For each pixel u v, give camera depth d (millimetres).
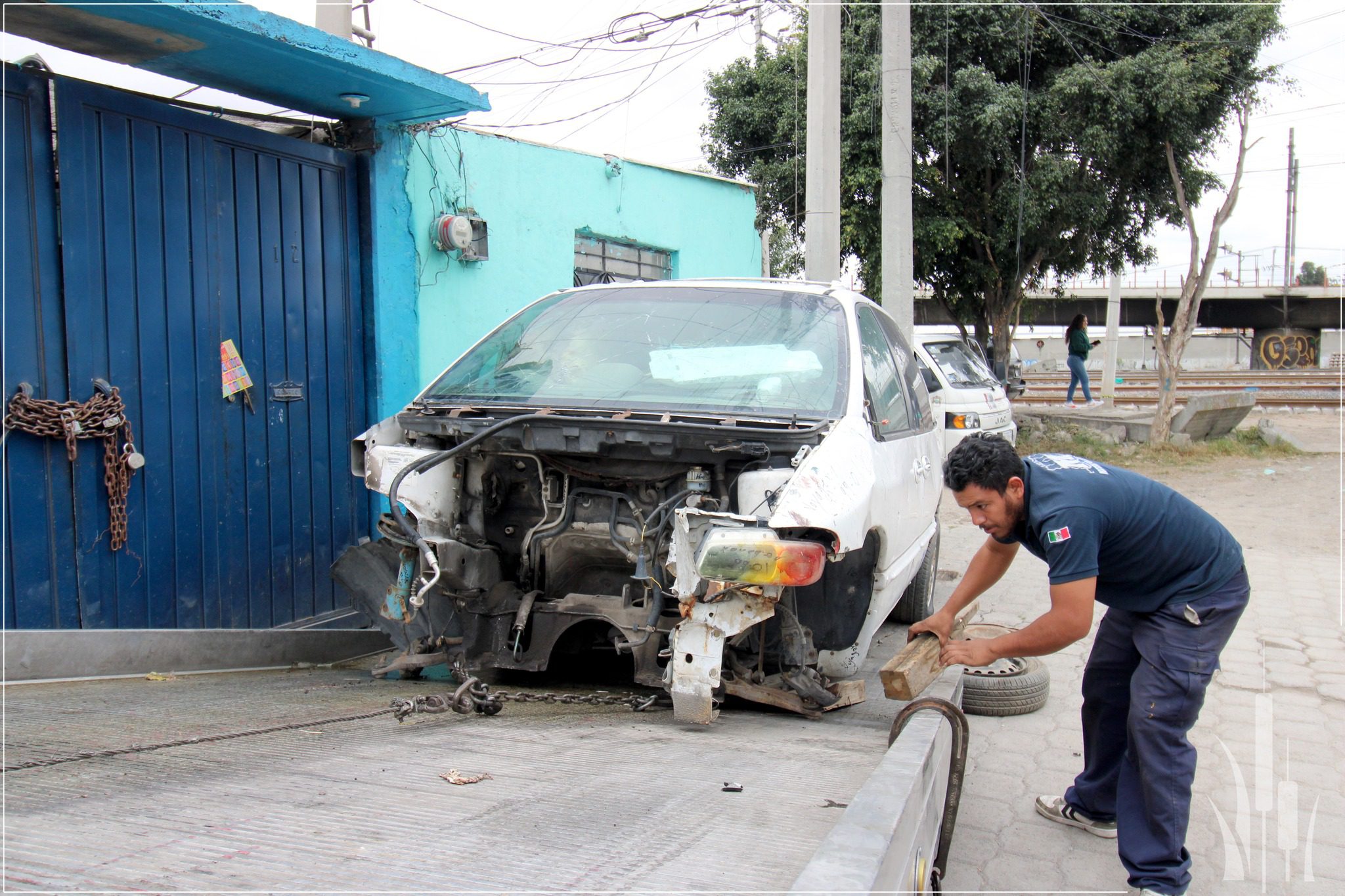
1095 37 16094
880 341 4863
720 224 11570
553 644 4043
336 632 5578
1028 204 15711
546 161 8578
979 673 5211
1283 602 7488
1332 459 14859
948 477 3156
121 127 5051
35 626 4586
